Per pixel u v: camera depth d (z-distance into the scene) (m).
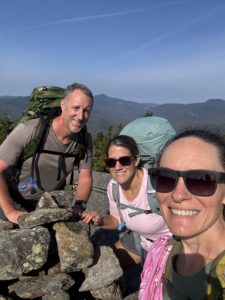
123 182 1.30
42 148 1.32
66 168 1.40
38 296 1.14
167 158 0.52
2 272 1.10
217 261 0.47
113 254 1.28
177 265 0.55
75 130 1.31
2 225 1.26
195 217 0.50
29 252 1.14
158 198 0.54
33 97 1.36
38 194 1.40
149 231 1.34
